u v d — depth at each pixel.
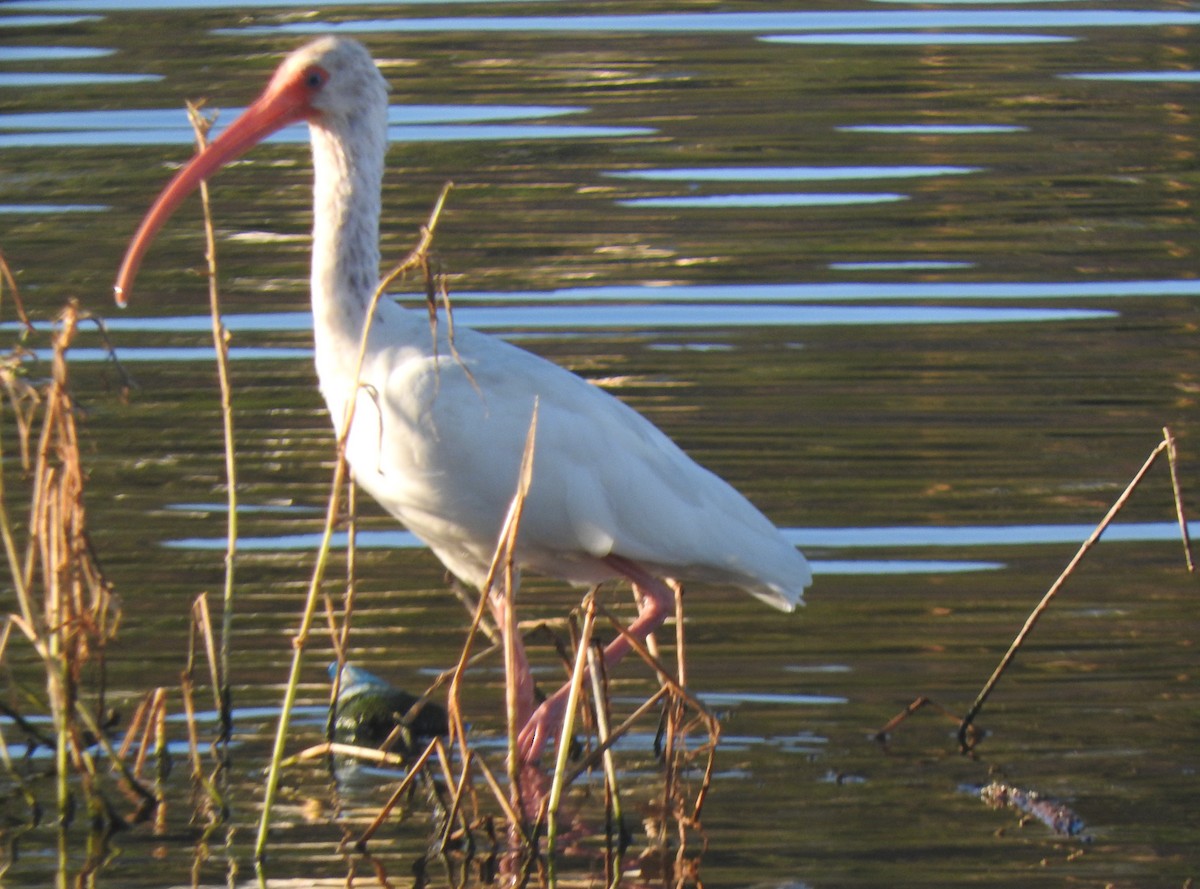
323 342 10.59
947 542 12.79
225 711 10.54
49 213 18.72
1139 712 10.70
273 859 9.23
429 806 9.86
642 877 9.01
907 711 10.50
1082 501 13.30
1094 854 9.16
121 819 9.64
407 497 10.48
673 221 18.55
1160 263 17.62
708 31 24.44
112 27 24.33
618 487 10.34
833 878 8.94
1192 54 23.33
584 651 8.95
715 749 10.23
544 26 24.56
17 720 10.32
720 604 12.16
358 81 10.55
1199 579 12.29
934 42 23.94
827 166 20.06
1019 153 20.41
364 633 11.66
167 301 16.70
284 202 19.11
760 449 14.05
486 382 10.34
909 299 16.84
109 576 12.28
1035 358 15.66
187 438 14.20
